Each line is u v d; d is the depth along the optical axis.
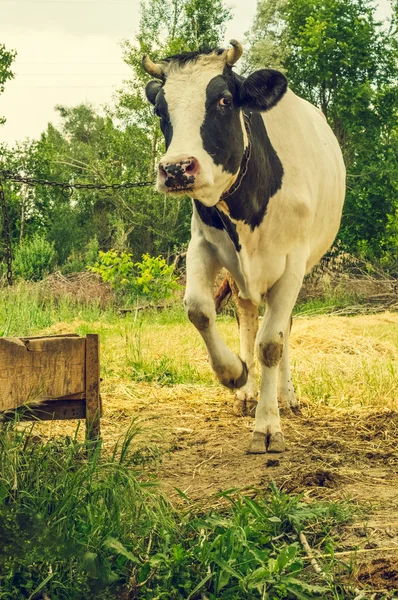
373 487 4.58
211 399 7.75
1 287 18.94
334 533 3.88
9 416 4.26
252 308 6.91
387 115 33.16
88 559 3.22
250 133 5.37
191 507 4.12
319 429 6.22
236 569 3.31
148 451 4.92
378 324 15.19
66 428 6.02
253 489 4.38
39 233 39.84
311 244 6.64
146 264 19.05
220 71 4.96
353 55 33.31
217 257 5.71
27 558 3.17
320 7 34.16
